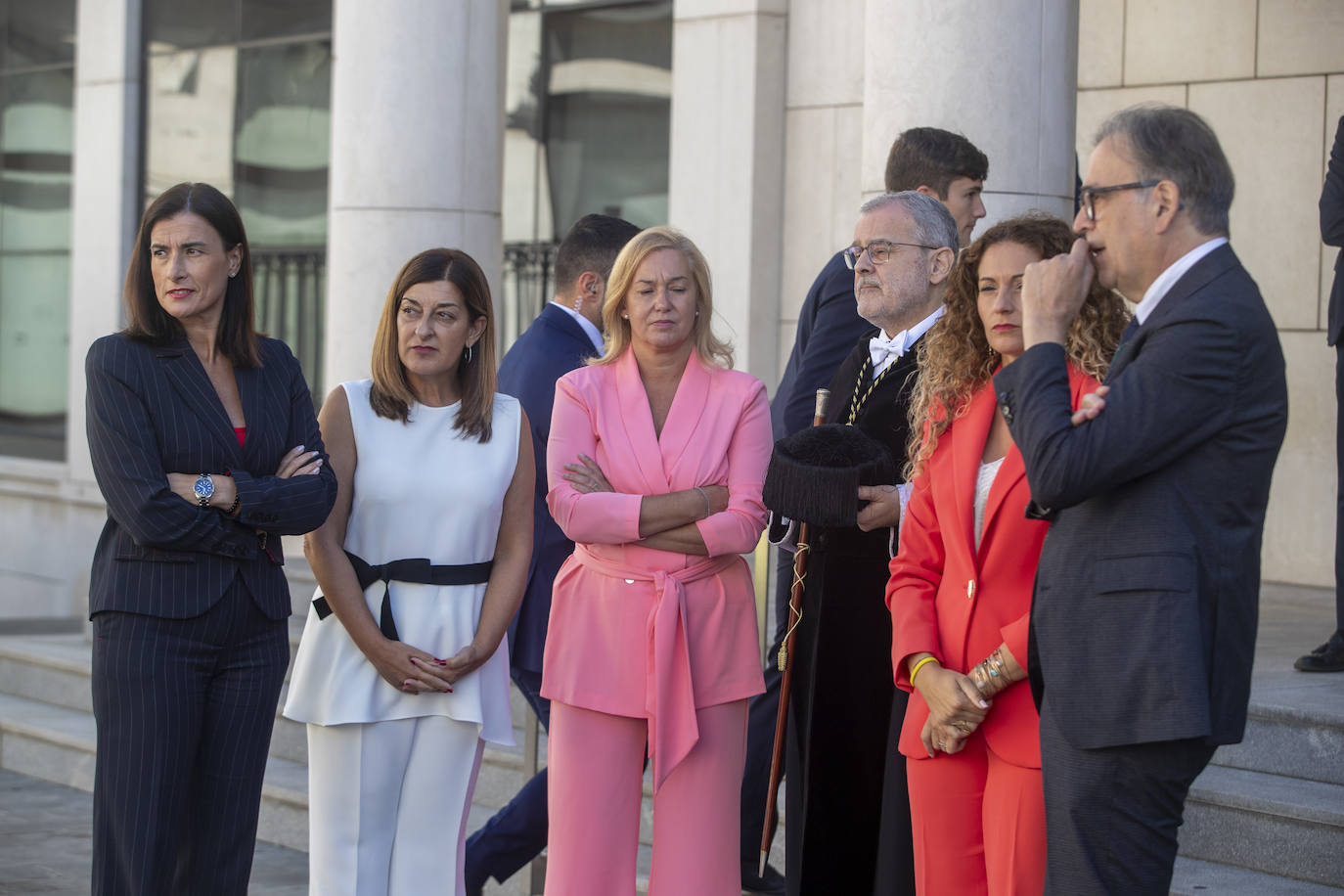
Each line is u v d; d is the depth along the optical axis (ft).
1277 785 19.71
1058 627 12.16
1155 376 11.64
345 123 32.71
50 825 27.27
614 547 16.87
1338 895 17.98
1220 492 11.78
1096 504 12.10
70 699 32.58
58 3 53.83
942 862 14.10
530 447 18.07
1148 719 11.60
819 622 16.25
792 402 18.65
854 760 16.17
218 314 16.58
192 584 16.01
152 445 15.87
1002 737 13.43
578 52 42.01
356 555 17.20
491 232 33.47
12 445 55.01
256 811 16.83
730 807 16.89
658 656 16.30
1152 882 12.04
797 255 35.55
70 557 50.39
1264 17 32.24
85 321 50.88
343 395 17.44
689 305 17.13
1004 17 23.44
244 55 48.96
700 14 36.06
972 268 14.47
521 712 27.07
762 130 35.42
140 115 51.11
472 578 17.35
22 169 55.01
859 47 34.37
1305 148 31.81
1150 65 33.91
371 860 17.10
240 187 49.29
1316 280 31.78
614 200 41.24
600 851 16.87
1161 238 12.05
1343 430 23.15
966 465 14.14
